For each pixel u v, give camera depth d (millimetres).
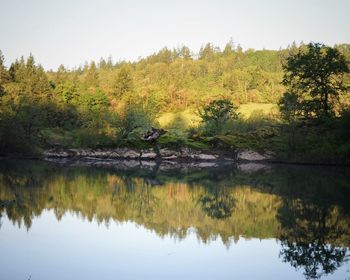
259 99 153375
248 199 30922
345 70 67250
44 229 20578
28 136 70500
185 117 121688
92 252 16938
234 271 15031
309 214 25188
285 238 19719
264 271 15164
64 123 105188
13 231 19984
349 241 19297
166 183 40188
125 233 20328
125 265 15359
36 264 15172
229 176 46438
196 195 32938
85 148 73688
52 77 179250
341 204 28484
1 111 75688
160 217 24422
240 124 83812
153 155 69562
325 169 53625
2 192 31375
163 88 165625
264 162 64562
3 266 14875
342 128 60094
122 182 40406
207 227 21922
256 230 21250
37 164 57250
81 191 33625
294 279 14328
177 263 15805
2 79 132000
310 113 69688
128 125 83000
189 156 68250
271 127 72250
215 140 70562
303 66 68750
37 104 99625
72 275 14125
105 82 193125
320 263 16109
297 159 61781
